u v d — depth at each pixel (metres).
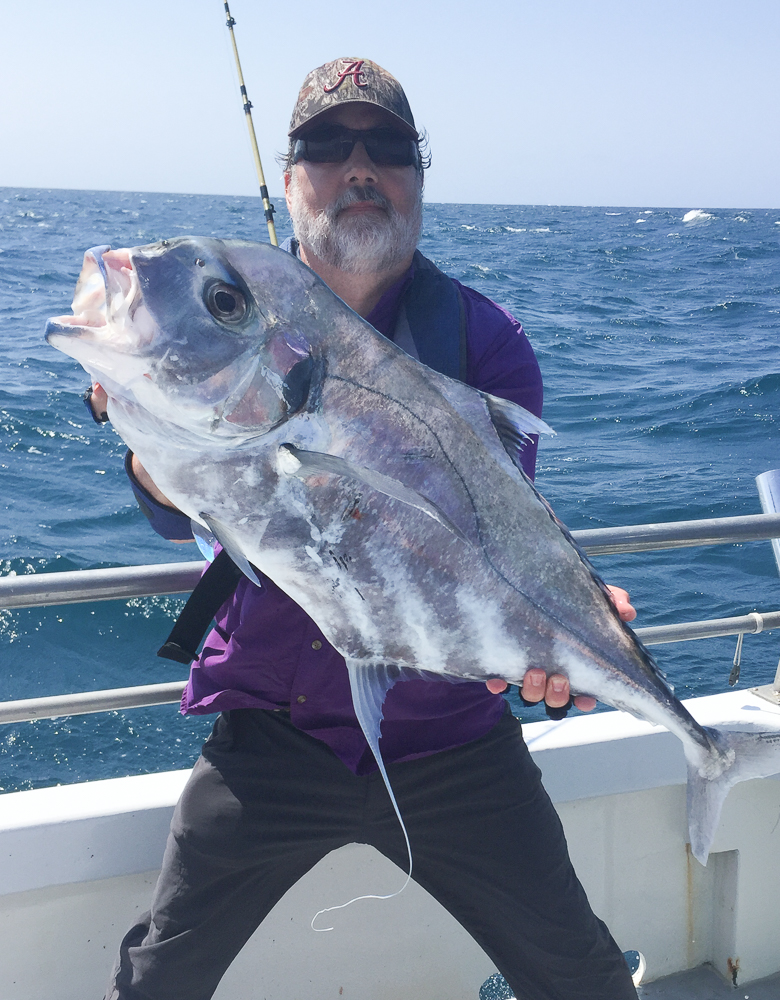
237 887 1.65
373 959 2.05
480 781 1.66
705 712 2.36
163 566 1.88
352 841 1.73
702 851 1.70
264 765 1.65
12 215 80.44
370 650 1.47
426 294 1.71
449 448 1.44
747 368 17.59
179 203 138.12
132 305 1.28
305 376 1.35
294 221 1.80
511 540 1.48
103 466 10.27
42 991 1.89
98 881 1.88
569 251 50.97
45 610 6.52
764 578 7.05
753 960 2.28
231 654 1.65
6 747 5.01
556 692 1.55
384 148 1.69
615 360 18.66
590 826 2.17
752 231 85.38
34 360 16.08
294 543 1.39
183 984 1.65
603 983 1.70
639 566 7.27
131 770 4.86
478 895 1.70
